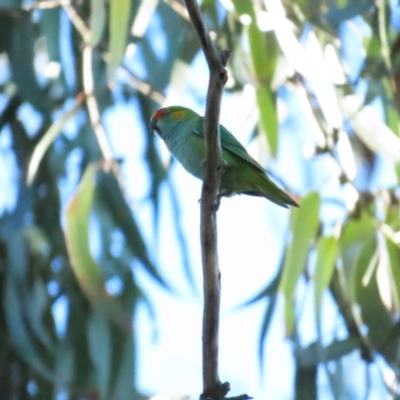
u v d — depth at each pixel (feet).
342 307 30.83
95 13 29.22
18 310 31.63
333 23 28.91
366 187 33.22
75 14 33.37
